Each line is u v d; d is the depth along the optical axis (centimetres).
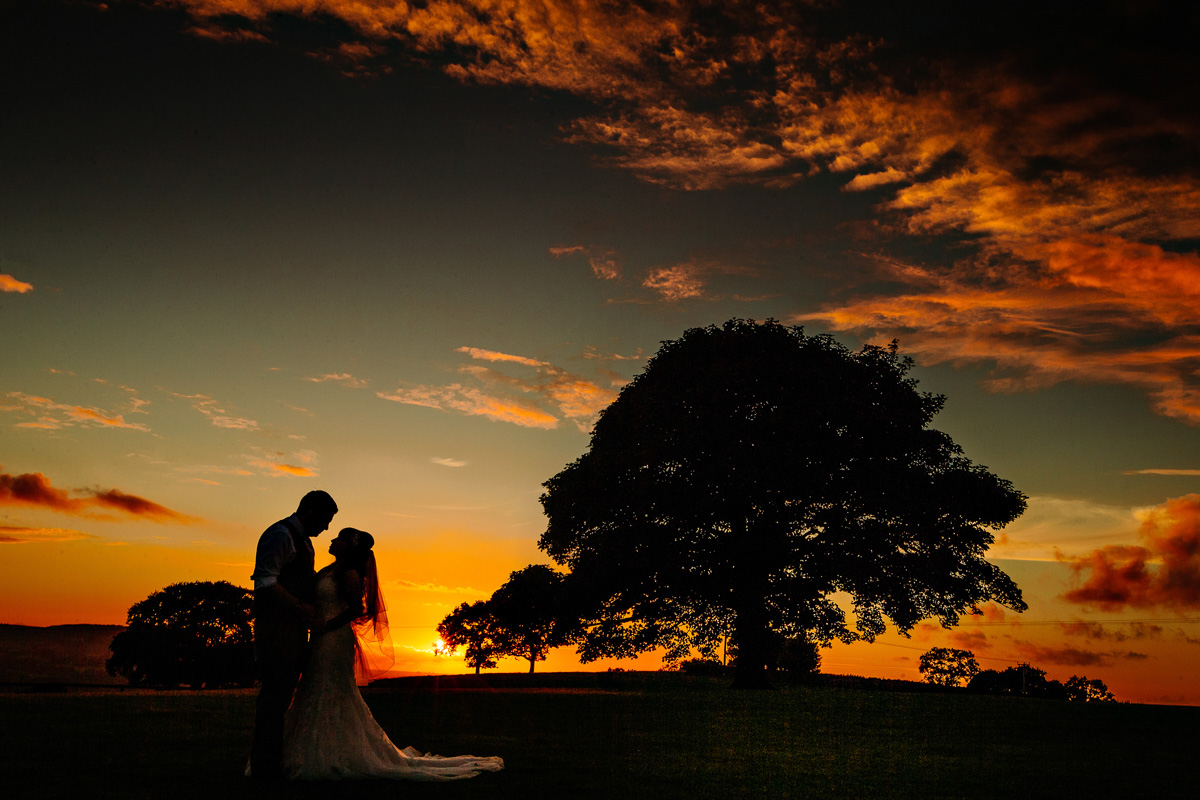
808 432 2698
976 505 2806
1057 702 1961
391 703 1396
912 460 2827
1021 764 857
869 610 2942
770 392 2767
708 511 2695
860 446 2700
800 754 906
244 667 5809
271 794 570
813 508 2798
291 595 641
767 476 2605
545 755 820
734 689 2684
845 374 2850
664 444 2725
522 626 6116
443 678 4572
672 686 3183
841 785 698
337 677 671
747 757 866
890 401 2812
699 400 2788
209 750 738
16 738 762
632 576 2805
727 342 2911
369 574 714
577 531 2953
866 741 1050
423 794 588
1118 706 1862
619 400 3052
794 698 1939
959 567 2844
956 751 962
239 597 6191
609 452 2889
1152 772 818
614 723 1189
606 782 670
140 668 5703
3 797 527
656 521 2800
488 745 881
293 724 659
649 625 3023
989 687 6272
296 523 671
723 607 2895
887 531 2736
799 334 2995
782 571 2748
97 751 709
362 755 657
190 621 5944
